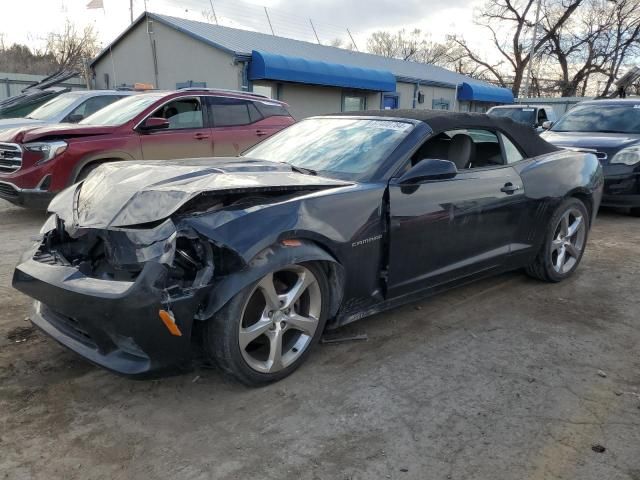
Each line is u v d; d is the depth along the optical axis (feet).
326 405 9.55
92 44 108.99
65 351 11.30
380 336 12.41
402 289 12.00
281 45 67.15
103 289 8.64
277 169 11.71
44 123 29.73
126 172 10.89
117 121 25.12
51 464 7.93
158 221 8.91
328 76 59.31
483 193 13.28
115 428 8.81
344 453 8.30
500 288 15.90
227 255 8.95
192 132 26.76
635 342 12.47
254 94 30.68
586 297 15.33
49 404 9.43
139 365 8.88
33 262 9.96
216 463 8.03
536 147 15.62
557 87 137.80
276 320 9.87
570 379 10.68
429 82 78.64
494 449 8.45
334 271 10.63
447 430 8.92
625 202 25.55
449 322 13.33
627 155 25.08
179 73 60.49
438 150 13.17
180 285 8.71
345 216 10.54
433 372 10.82
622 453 8.41
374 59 82.48
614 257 19.54
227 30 65.67
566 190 15.58
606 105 29.94
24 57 111.34
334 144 13.09
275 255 9.41
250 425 8.95
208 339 9.20
